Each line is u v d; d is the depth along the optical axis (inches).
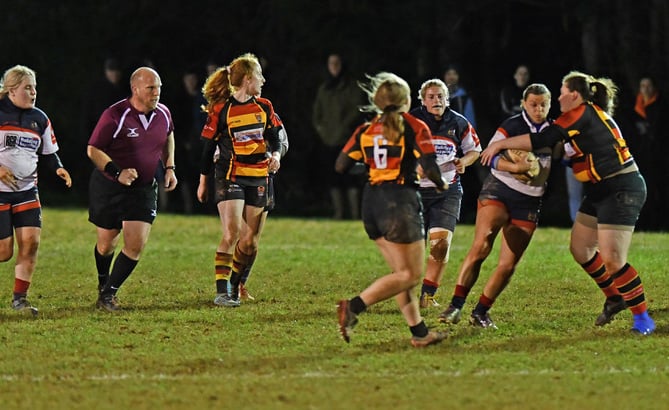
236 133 1512.1
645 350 1256.2
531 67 3196.4
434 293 1536.7
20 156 1439.5
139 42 3454.7
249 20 3435.0
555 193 3058.6
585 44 3006.9
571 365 1183.6
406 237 1207.6
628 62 2925.7
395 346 1268.5
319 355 1223.5
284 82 3351.4
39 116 1457.9
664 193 2691.9
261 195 1534.2
